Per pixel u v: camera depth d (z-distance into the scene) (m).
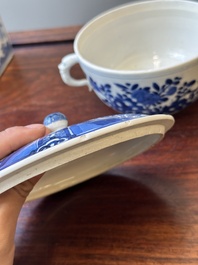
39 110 0.52
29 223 0.38
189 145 0.42
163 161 0.40
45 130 0.34
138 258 0.33
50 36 0.67
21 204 0.33
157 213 0.36
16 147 0.34
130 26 0.52
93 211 0.37
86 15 0.68
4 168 0.27
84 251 0.34
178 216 0.35
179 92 0.40
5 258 0.31
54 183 0.38
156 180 0.39
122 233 0.35
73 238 0.35
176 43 0.52
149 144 0.37
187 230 0.34
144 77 0.38
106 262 0.33
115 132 0.27
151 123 0.30
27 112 0.52
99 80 0.42
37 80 0.58
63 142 0.26
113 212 0.37
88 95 0.52
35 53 0.65
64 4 0.67
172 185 0.38
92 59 0.49
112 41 0.52
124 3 0.65
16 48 0.67
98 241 0.35
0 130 0.50
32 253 0.35
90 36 0.49
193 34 0.49
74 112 0.50
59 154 0.26
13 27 0.72
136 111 0.43
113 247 0.34
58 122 0.34
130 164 0.41
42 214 0.38
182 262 0.31
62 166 0.35
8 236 0.31
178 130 0.44
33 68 0.61
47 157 0.26
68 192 0.40
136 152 0.38
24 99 0.55
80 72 0.56
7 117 0.52
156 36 0.52
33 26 0.71
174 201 0.36
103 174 0.41
